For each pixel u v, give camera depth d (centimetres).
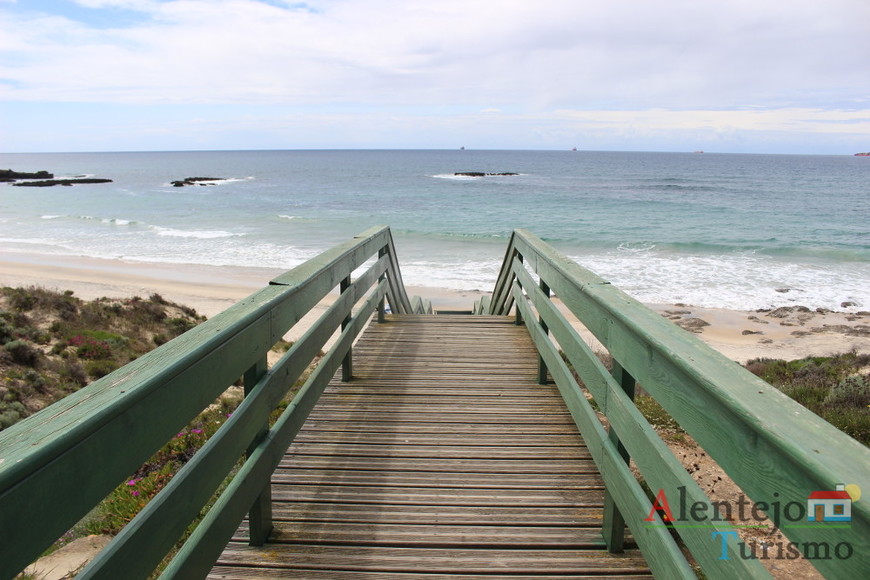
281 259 2486
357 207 4641
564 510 227
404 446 283
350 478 252
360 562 195
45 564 253
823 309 1686
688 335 136
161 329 1373
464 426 307
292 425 218
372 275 420
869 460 75
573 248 2688
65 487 87
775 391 99
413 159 18450
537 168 11931
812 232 3228
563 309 1675
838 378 796
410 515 223
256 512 200
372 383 375
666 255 2505
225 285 2039
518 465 264
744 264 2306
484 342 475
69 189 6569
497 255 2547
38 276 2142
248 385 181
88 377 950
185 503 124
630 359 158
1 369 877
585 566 192
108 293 1867
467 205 4744
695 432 116
